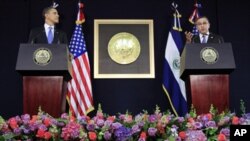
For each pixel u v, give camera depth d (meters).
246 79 6.88
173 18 7.01
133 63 7.02
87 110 6.37
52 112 4.32
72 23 7.05
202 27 5.43
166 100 6.89
